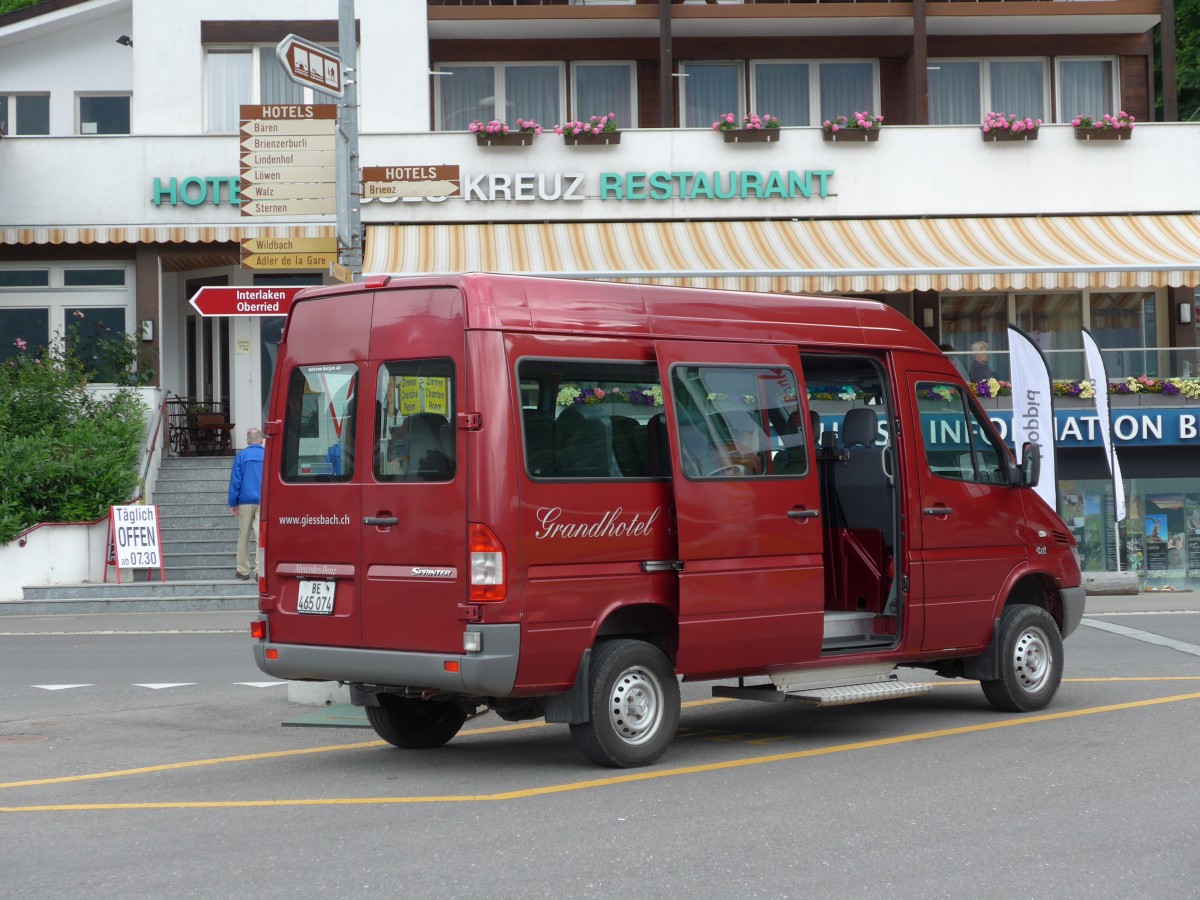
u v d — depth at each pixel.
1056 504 21.08
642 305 8.81
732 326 9.21
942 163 25.58
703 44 27.83
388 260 22.61
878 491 10.23
